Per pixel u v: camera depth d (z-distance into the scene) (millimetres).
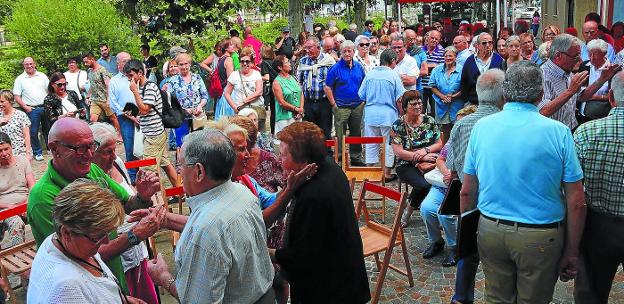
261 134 4906
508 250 3234
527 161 3109
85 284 2230
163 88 8297
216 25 12695
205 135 2594
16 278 5398
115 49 13320
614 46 8711
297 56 12406
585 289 3621
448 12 24422
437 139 6102
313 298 3301
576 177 3113
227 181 2641
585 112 5953
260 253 2744
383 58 7641
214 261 2479
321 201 3160
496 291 3402
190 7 12227
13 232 5254
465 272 4176
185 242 2533
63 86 9586
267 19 32062
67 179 3029
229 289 2625
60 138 2947
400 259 5461
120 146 10328
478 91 4035
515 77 3195
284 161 3268
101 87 10164
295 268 3229
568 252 3248
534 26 25797
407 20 28781
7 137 5438
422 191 5867
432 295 4801
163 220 3062
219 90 8945
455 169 4125
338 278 3262
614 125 3234
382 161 6363
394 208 6715
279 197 3281
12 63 13516
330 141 6812
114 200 2334
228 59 8992
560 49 5129
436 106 8297
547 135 3100
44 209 2963
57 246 2287
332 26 13766
